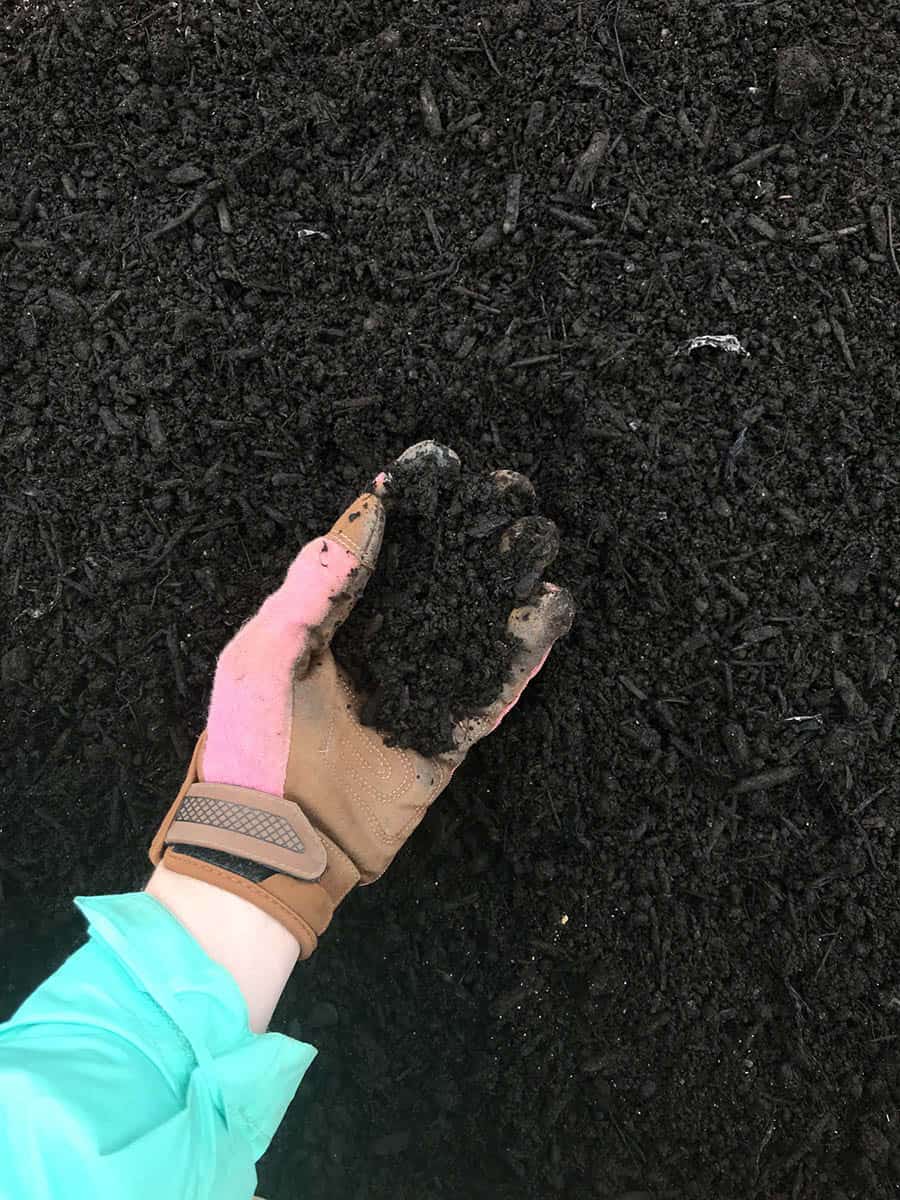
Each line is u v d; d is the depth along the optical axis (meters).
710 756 0.43
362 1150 0.44
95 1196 0.20
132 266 0.44
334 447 0.44
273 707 0.33
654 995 0.43
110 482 0.44
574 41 0.44
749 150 0.44
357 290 0.45
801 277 0.44
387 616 0.39
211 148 0.44
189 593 0.44
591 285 0.44
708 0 0.44
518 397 0.44
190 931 0.28
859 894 0.43
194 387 0.44
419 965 0.45
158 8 0.44
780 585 0.44
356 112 0.45
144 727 0.44
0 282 0.45
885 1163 0.42
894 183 0.44
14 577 0.44
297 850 0.30
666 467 0.43
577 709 0.44
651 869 0.43
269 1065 0.26
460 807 0.44
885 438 0.44
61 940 0.45
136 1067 0.23
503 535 0.39
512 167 0.44
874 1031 0.43
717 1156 0.42
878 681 0.43
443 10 0.44
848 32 0.44
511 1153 0.43
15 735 0.45
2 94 0.45
